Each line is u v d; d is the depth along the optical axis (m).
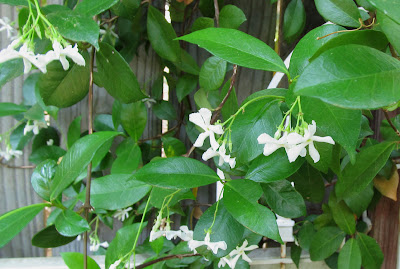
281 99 0.32
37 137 0.50
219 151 0.32
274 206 0.37
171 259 0.42
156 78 0.50
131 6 0.44
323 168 0.32
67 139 0.48
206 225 0.34
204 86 0.43
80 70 0.40
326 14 0.35
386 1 0.23
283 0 0.49
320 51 0.28
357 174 0.37
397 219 0.49
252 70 0.51
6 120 0.50
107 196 0.38
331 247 0.45
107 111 0.51
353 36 0.28
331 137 0.28
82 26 0.30
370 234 0.50
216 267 0.41
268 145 0.29
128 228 0.38
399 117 0.43
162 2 0.49
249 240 0.40
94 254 0.51
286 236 0.46
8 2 0.32
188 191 0.38
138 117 0.46
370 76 0.23
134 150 0.46
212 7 0.48
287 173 0.33
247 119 0.33
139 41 0.49
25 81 0.48
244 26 0.50
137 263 0.46
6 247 0.51
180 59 0.45
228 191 0.31
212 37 0.30
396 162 0.43
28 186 0.51
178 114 0.52
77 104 0.50
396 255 0.49
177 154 0.49
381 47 0.29
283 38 0.50
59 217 0.33
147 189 0.38
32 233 0.52
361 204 0.43
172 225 0.52
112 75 0.39
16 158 0.50
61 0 0.47
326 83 0.22
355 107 0.22
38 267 0.46
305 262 0.48
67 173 0.33
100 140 0.33
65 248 0.52
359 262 0.43
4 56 0.29
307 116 0.29
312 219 0.49
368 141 0.45
